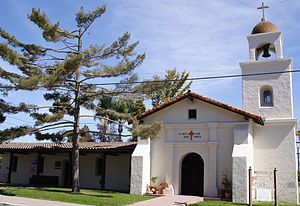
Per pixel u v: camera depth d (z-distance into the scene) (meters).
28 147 27.42
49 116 20.39
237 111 20.14
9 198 16.53
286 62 22.50
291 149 20.95
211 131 20.86
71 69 18.44
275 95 22.47
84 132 20.92
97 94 20.70
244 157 18.91
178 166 21.27
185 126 21.55
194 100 21.80
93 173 27.17
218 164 20.38
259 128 21.83
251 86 23.09
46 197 17.06
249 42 23.69
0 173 30.23
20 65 19.67
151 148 22.03
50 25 19.56
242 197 18.38
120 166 26.61
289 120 21.23
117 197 18.09
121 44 20.39
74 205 14.91
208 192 20.12
